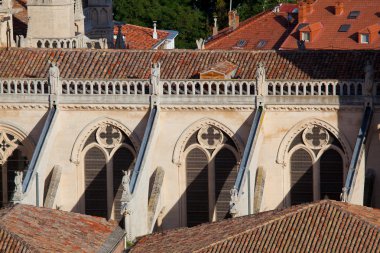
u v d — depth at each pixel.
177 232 163.12
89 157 182.25
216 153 180.75
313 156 179.50
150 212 178.38
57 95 180.88
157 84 179.88
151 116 179.75
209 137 180.75
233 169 180.88
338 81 177.75
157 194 179.62
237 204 170.38
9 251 154.00
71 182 182.12
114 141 181.88
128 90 180.25
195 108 179.88
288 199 180.38
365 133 175.62
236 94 179.12
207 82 179.50
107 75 181.62
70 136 181.75
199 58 183.00
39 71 183.00
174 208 181.62
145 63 183.00
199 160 181.25
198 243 156.62
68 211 177.00
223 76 179.62
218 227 160.38
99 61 183.38
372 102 177.12
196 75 180.88
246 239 154.50
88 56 184.12
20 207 162.00
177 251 156.38
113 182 182.25
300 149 179.75
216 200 181.38
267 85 178.75
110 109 180.88
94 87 181.00
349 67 179.88
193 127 180.50
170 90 180.00
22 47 188.00
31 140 182.38
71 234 160.75
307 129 179.25
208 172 181.12
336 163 179.38
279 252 152.75
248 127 179.62
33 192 176.88
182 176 181.25
